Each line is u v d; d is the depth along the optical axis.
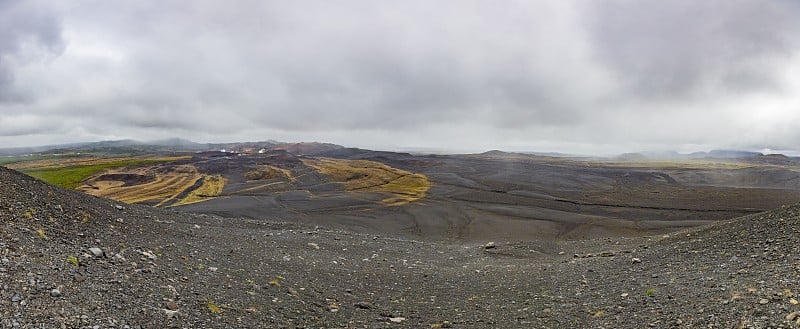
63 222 13.19
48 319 7.28
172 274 11.39
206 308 9.57
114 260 11.12
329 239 23.05
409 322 10.91
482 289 14.60
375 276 15.95
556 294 13.20
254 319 9.67
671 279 13.02
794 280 10.19
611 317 10.16
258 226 25.39
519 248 24.05
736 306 9.13
